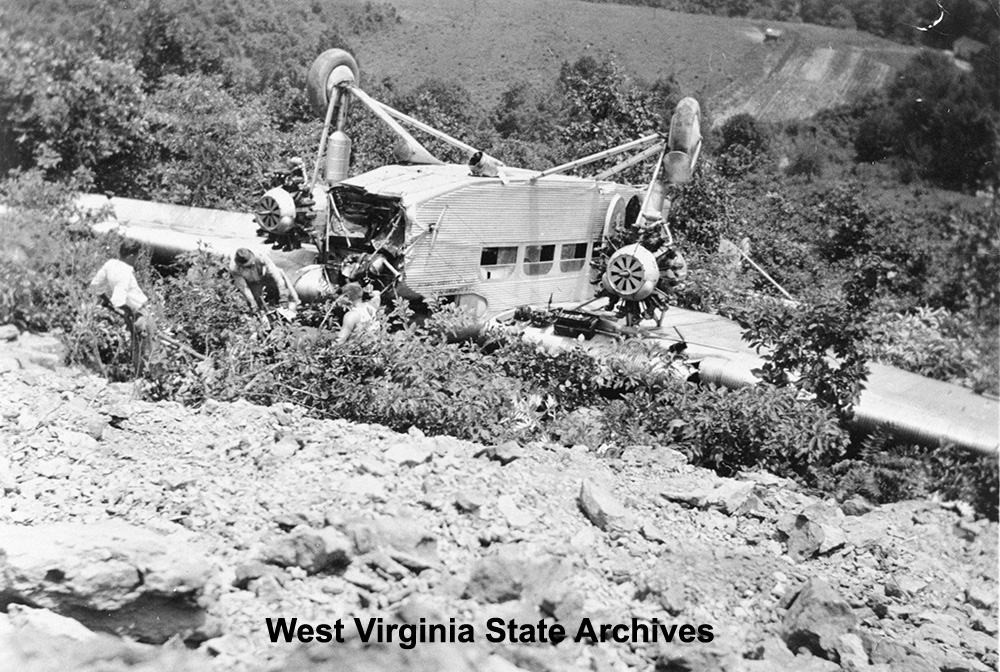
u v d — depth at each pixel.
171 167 15.70
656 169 11.72
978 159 13.80
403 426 7.36
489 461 6.10
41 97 14.16
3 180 11.40
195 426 6.43
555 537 5.16
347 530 4.80
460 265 10.63
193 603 4.41
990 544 6.50
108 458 5.86
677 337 10.63
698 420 7.66
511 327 9.70
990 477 7.66
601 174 12.16
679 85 18.56
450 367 7.85
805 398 8.38
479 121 17.83
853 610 5.14
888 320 10.83
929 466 7.96
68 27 15.19
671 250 10.91
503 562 4.69
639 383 8.43
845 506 7.00
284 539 4.73
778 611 5.02
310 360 7.77
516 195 11.04
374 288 10.11
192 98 16.00
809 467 7.64
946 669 4.81
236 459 5.87
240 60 18.56
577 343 8.99
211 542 4.87
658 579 4.95
